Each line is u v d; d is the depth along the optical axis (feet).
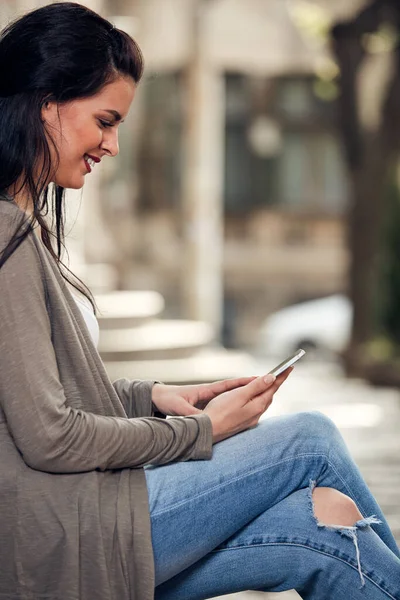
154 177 83.25
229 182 85.66
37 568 6.59
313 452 7.33
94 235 39.65
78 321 7.04
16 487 6.62
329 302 63.00
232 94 85.35
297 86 85.71
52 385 6.54
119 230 81.51
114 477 6.95
